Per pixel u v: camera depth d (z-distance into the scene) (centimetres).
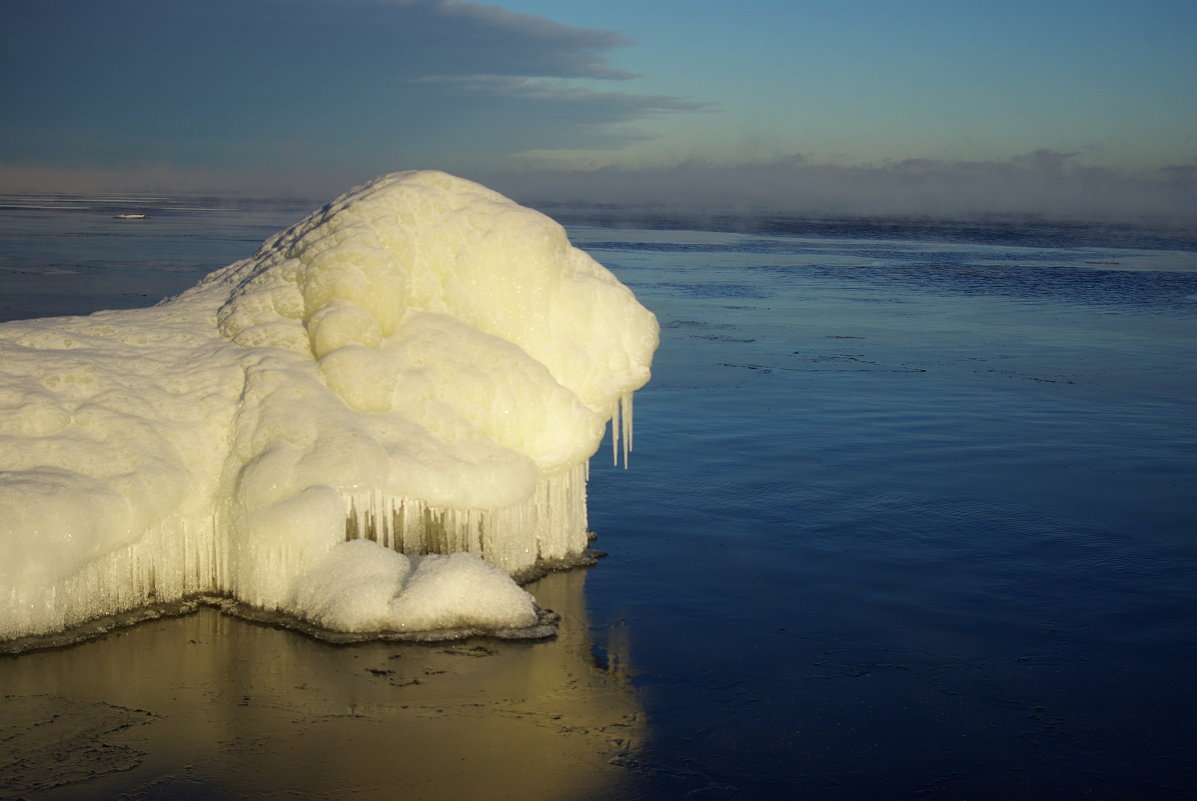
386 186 1024
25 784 618
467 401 910
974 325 2847
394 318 940
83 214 8719
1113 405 1788
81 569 790
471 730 691
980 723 715
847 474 1305
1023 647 830
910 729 706
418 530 870
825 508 1170
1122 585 961
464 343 943
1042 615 892
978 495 1227
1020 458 1404
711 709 727
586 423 948
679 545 1048
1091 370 2142
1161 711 734
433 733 686
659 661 795
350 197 1031
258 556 830
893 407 1736
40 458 798
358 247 946
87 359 883
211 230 6412
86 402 848
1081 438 1530
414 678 755
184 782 625
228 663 763
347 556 830
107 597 812
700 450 1413
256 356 915
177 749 659
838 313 3081
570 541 1005
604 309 1019
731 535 1079
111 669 749
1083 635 854
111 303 2597
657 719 712
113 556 808
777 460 1366
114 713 696
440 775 639
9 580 758
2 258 3912
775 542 1060
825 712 726
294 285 972
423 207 1005
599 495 1205
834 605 906
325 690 734
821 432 1534
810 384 1934
